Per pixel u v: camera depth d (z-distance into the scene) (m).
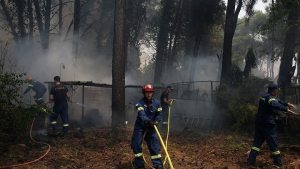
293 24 12.37
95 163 5.88
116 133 8.63
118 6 9.51
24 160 5.88
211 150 7.17
